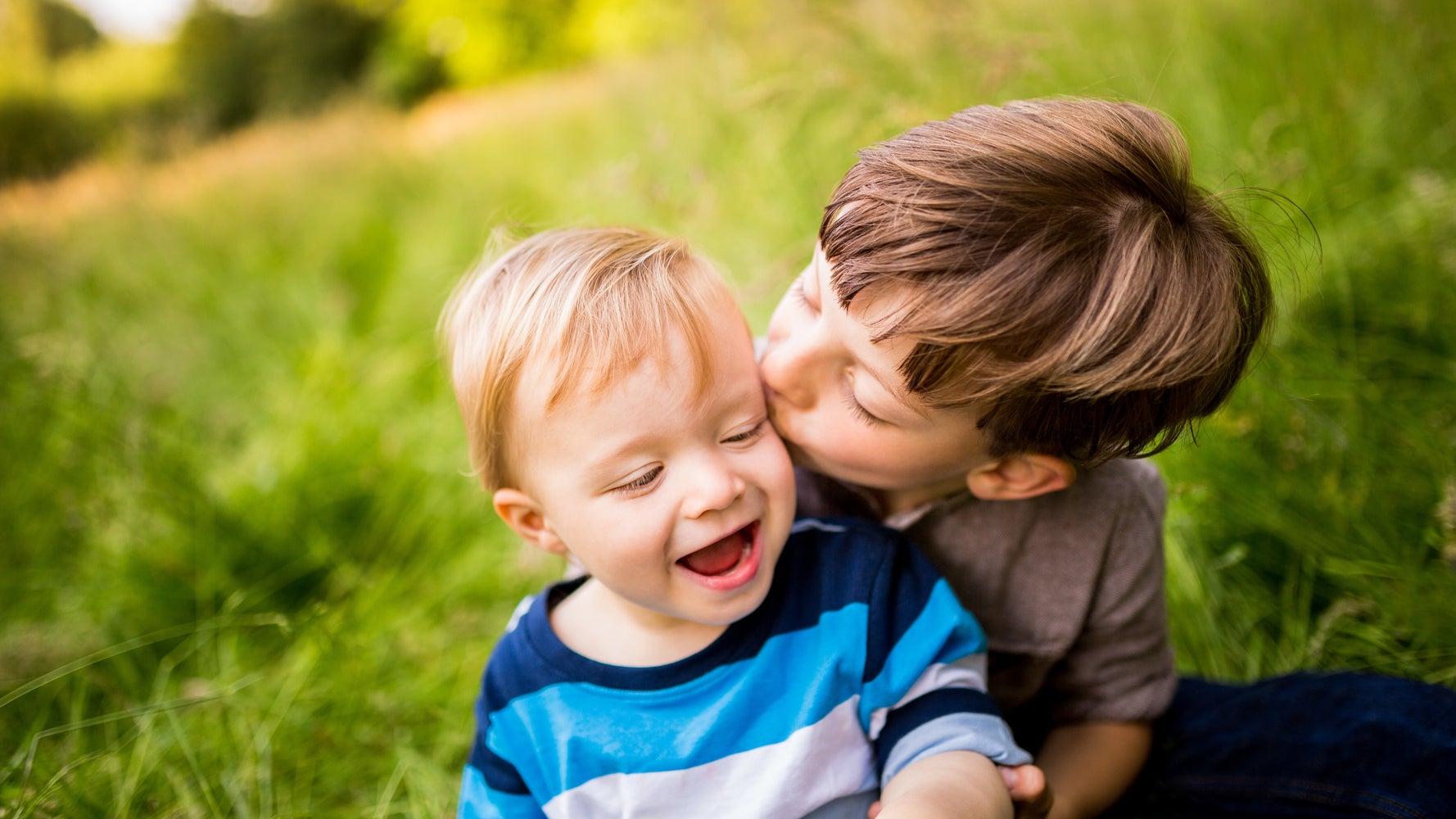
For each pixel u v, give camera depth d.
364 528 2.25
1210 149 1.96
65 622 1.98
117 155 6.21
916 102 2.05
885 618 0.96
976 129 0.83
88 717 1.64
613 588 0.93
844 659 0.95
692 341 0.89
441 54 13.60
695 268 0.97
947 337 0.77
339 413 2.71
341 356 3.17
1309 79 2.32
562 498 0.92
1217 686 1.26
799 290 0.94
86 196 5.70
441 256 4.30
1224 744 1.14
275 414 2.96
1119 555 1.05
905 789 0.88
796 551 1.01
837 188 0.87
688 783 0.93
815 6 2.41
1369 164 2.19
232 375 3.47
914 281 0.78
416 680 1.71
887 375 0.83
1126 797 1.19
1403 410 1.60
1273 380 1.51
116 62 16.17
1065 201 0.78
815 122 2.30
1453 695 1.05
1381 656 1.33
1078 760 1.11
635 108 4.09
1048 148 0.80
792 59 2.60
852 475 0.96
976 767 0.88
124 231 5.25
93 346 2.85
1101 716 1.12
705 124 2.75
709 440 0.90
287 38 15.62
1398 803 0.99
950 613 0.97
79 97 15.02
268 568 2.14
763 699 0.95
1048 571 1.05
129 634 1.89
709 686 0.95
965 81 2.17
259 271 4.72
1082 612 1.05
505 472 1.00
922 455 0.89
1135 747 1.13
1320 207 1.94
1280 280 1.66
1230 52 2.52
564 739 0.96
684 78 3.20
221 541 2.15
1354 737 1.04
